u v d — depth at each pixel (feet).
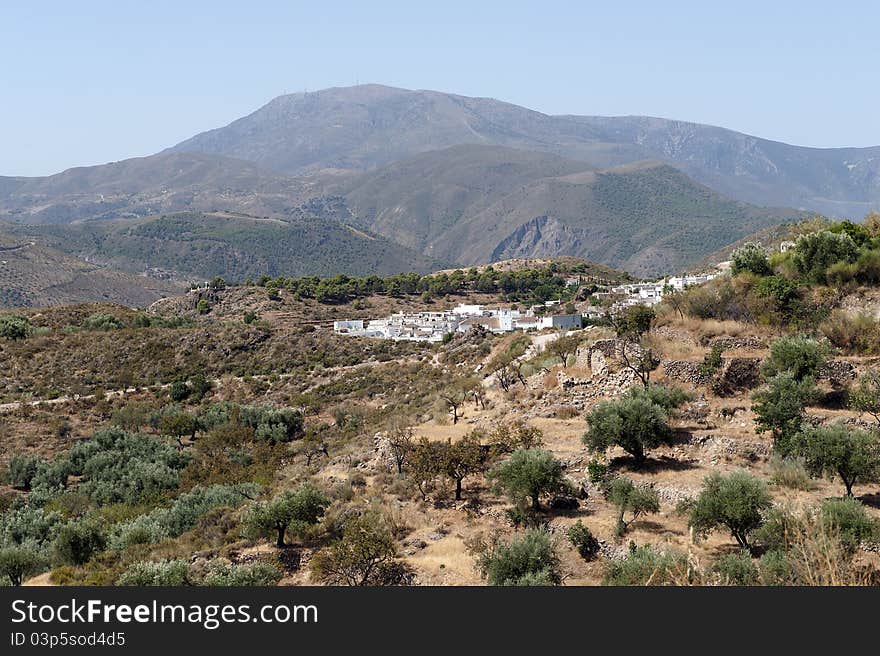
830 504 90.89
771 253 206.39
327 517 132.46
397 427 187.42
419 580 101.91
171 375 399.65
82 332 454.81
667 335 171.73
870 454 104.17
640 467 126.62
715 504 95.81
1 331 436.76
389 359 408.87
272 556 122.01
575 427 150.41
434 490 138.31
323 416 306.55
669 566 80.89
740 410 136.46
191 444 277.03
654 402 135.33
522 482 119.24
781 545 82.69
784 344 142.51
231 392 365.81
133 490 209.05
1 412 322.75
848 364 136.56
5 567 137.69
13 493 231.30
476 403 198.70
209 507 162.61
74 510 199.52
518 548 98.48
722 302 174.91
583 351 181.47
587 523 112.16
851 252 175.42
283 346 440.86
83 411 329.93
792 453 114.21
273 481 187.21
